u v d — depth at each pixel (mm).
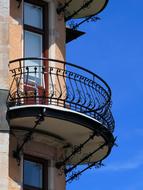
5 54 23734
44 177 24797
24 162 24500
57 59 25906
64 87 25156
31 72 23984
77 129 24453
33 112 23359
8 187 23109
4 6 24219
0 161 22594
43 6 26359
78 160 25781
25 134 24281
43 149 24906
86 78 24453
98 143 25047
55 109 23562
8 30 24016
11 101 23547
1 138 22859
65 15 26797
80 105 24156
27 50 25562
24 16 25859
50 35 26078
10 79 24172
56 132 24797
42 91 24875
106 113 24562
